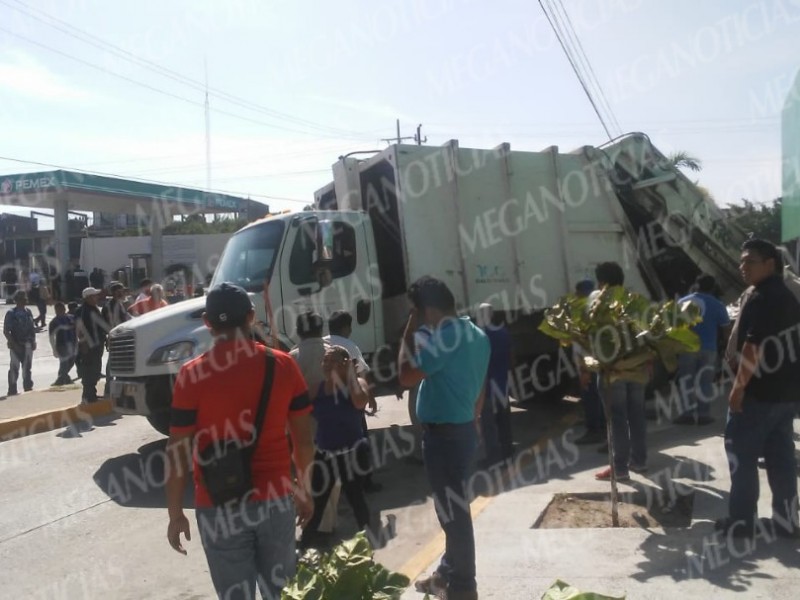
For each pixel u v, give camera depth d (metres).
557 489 6.62
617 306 5.46
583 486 6.66
